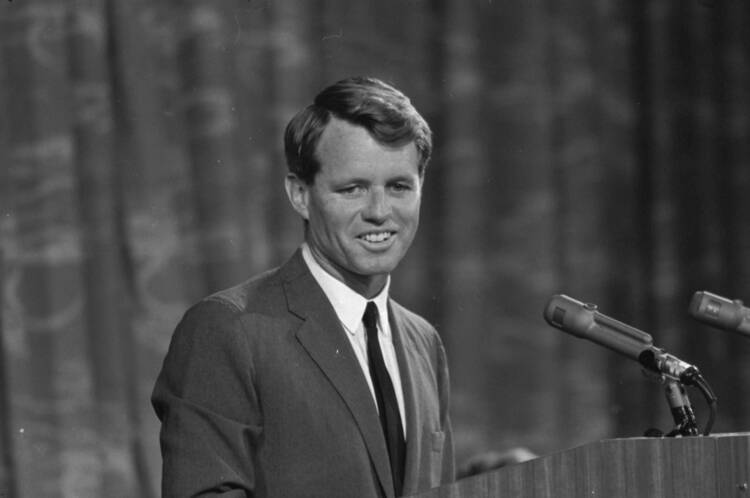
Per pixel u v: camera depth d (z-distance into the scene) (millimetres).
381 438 6574
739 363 16156
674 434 6195
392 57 15102
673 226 16297
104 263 13625
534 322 15547
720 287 16422
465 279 15297
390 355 7102
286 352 6613
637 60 16391
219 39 14117
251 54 14328
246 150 14234
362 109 6559
